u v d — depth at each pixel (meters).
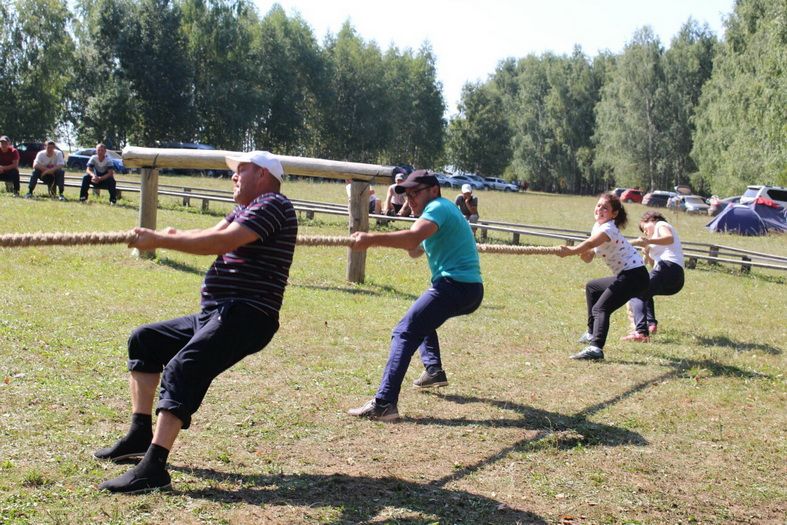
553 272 15.90
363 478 4.82
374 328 9.11
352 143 76.62
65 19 55.66
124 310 8.81
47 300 8.96
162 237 4.18
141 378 4.69
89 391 5.93
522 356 8.38
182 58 60.91
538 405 6.63
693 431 6.20
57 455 4.73
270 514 4.19
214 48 64.12
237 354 4.40
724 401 7.07
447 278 6.04
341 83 75.44
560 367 7.99
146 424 4.72
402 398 6.60
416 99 83.81
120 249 12.71
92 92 60.19
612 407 6.69
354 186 11.91
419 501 4.52
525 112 87.88
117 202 19.92
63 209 17.36
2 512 3.95
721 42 59.97
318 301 10.48
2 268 10.60
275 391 6.43
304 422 5.75
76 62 59.69
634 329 9.73
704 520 4.60
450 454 5.36
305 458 5.08
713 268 19.06
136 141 64.31
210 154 12.09
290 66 69.94
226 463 4.86
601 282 8.78
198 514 4.11
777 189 33.09
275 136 70.94
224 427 5.51
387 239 5.84
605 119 70.06
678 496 4.91
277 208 4.39
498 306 11.54
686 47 66.44
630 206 54.16
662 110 66.12
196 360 4.30
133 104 57.81
